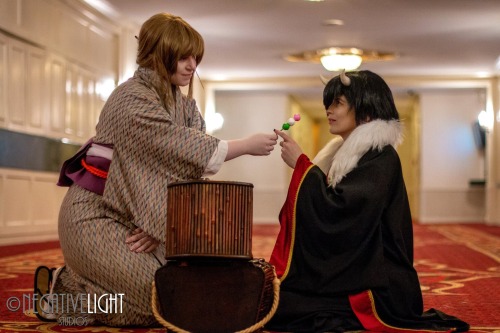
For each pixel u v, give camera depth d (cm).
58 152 1002
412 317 292
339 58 1359
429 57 1445
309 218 285
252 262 252
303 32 1243
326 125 2434
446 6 1067
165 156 281
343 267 282
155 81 297
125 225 294
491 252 800
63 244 299
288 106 1802
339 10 1100
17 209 892
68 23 1020
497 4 1051
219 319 244
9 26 845
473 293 436
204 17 1149
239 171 1805
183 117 310
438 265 640
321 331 276
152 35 299
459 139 1773
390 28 1207
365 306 283
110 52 1180
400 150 2264
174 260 247
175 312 245
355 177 288
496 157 1658
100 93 1146
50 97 967
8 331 285
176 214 243
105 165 297
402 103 2006
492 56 1434
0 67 836
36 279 313
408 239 301
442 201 1780
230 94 1792
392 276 289
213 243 238
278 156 1789
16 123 877
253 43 1330
